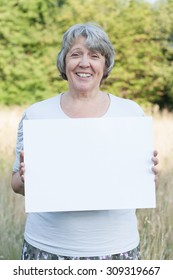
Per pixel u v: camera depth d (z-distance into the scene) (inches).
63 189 74.9
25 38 352.5
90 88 75.7
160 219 127.1
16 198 142.1
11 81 354.0
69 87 77.4
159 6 363.9
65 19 353.7
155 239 121.0
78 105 77.1
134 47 361.4
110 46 76.2
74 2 355.6
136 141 75.7
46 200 74.6
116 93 361.4
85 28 74.8
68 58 75.6
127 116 77.7
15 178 79.4
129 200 75.1
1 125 233.6
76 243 73.9
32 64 352.5
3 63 351.3
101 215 74.6
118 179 75.4
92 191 75.0
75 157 75.3
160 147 192.5
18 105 354.9
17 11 352.8
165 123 258.2
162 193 136.0
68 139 75.4
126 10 361.7
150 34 362.0
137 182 75.4
